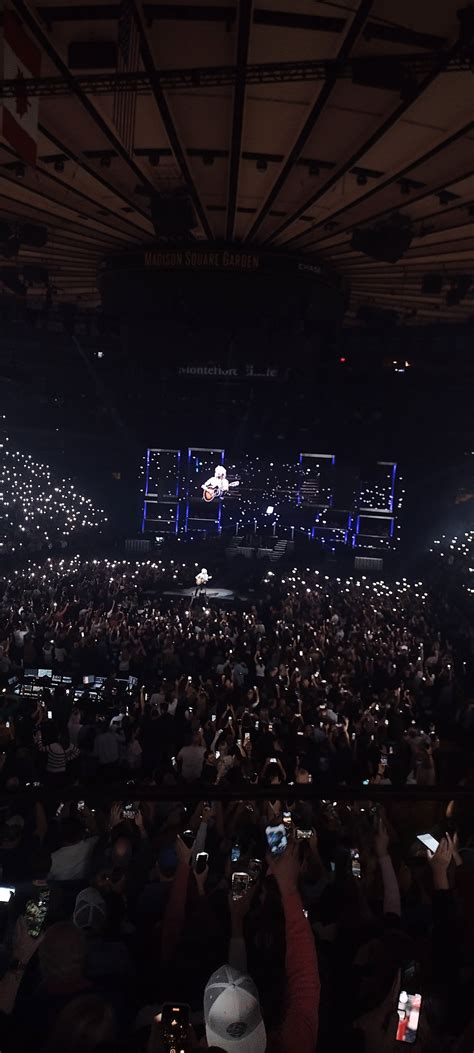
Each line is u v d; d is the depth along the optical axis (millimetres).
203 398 43719
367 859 6375
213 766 11727
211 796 3371
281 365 29469
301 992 2725
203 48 11125
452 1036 3441
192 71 10578
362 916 5184
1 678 17203
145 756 13586
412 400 45094
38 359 43312
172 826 7281
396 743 13719
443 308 26812
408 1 9766
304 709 15914
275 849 3127
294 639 22719
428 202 16750
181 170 15688
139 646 20031
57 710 15102
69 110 13203
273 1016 3965
